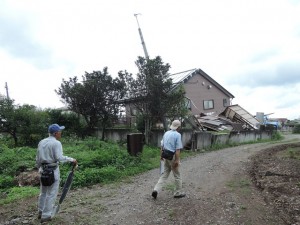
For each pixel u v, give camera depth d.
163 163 7.30
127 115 23.36
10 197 7.92
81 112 21.33
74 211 6.43
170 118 18.91
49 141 5.79
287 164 11.50
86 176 9.49
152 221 5.76
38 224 5.66
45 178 5.63
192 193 7.62
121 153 12.75
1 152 15.04
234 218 5.80
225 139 22.11
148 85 18.06
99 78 20.78
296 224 5.46
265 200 6.89
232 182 8.70
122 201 7.17
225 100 37.03
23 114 19.03
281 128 48.09
